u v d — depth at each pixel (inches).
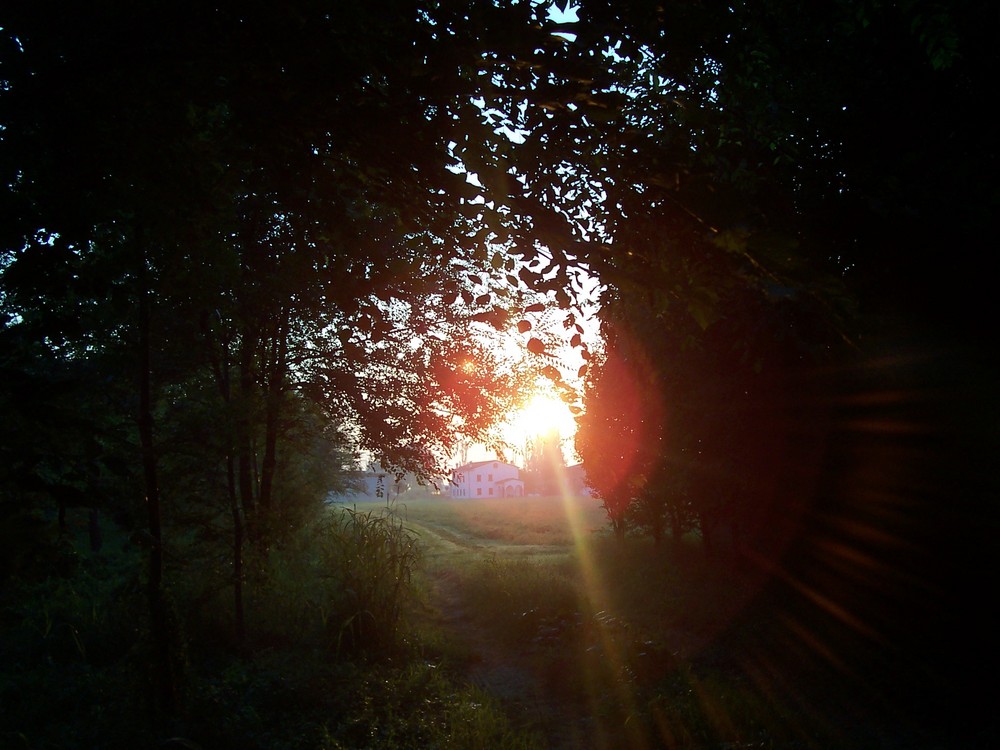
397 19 116.9
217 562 384.5
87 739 231.9
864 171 260.5
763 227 134.2
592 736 255.8
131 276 226.1
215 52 130.8
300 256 181.3
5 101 128.7
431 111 125.3
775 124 220.2
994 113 239.5
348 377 460.8
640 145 133.0
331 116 134.2
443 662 346.9
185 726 233.5
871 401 309.0
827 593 372.8
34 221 142.3
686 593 482.6
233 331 359.6
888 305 283.7
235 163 173.2
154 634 257.0
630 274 141.2
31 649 336.2
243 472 451.8
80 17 129.2
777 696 271.7
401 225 170.1
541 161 136.3
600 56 138.6
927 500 295.0
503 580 531.5
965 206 234.2
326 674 307.3
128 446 212.5
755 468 396.8
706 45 138.8
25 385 118.3
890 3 181.3
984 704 239.6
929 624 297.3
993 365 268.7
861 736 231.3
